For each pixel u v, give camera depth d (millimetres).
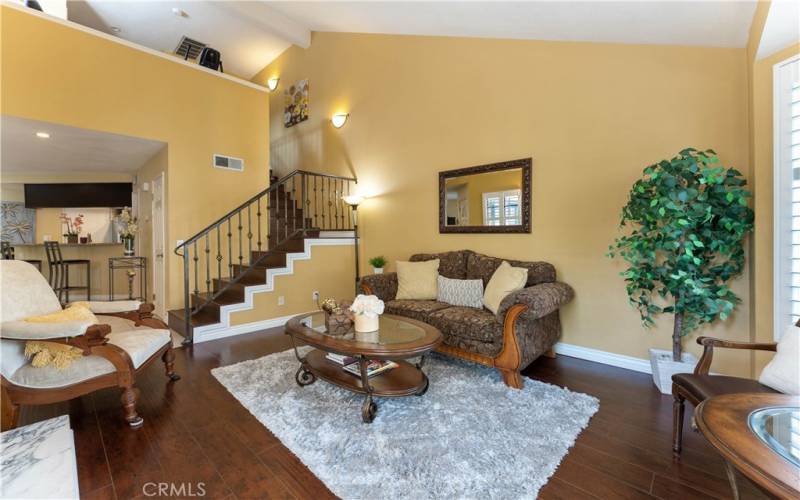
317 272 4754
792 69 1995
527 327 2662
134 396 2104
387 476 1603
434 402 2297
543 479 1579
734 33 2307
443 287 3525
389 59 4824
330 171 5809
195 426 2062
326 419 2102
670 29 2461
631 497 1484
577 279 3172
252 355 3303
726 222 2152
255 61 7215
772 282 2123
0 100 3264
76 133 3893
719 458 1731
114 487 1565
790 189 2010
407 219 4645
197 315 4082
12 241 6148
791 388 1432
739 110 2416
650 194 2369
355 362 2523
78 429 2037
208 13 5602
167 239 4445
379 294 3773
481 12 3109
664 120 2715
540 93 3365
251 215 5258
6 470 1665
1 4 3271
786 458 932
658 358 2512
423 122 4414
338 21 5012
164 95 4363
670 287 2355
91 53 3793
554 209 3291
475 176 3859
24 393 1982
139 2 5316
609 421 2094
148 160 5273
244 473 1656
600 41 2965
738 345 1733
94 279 6336
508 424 2031
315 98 6070
